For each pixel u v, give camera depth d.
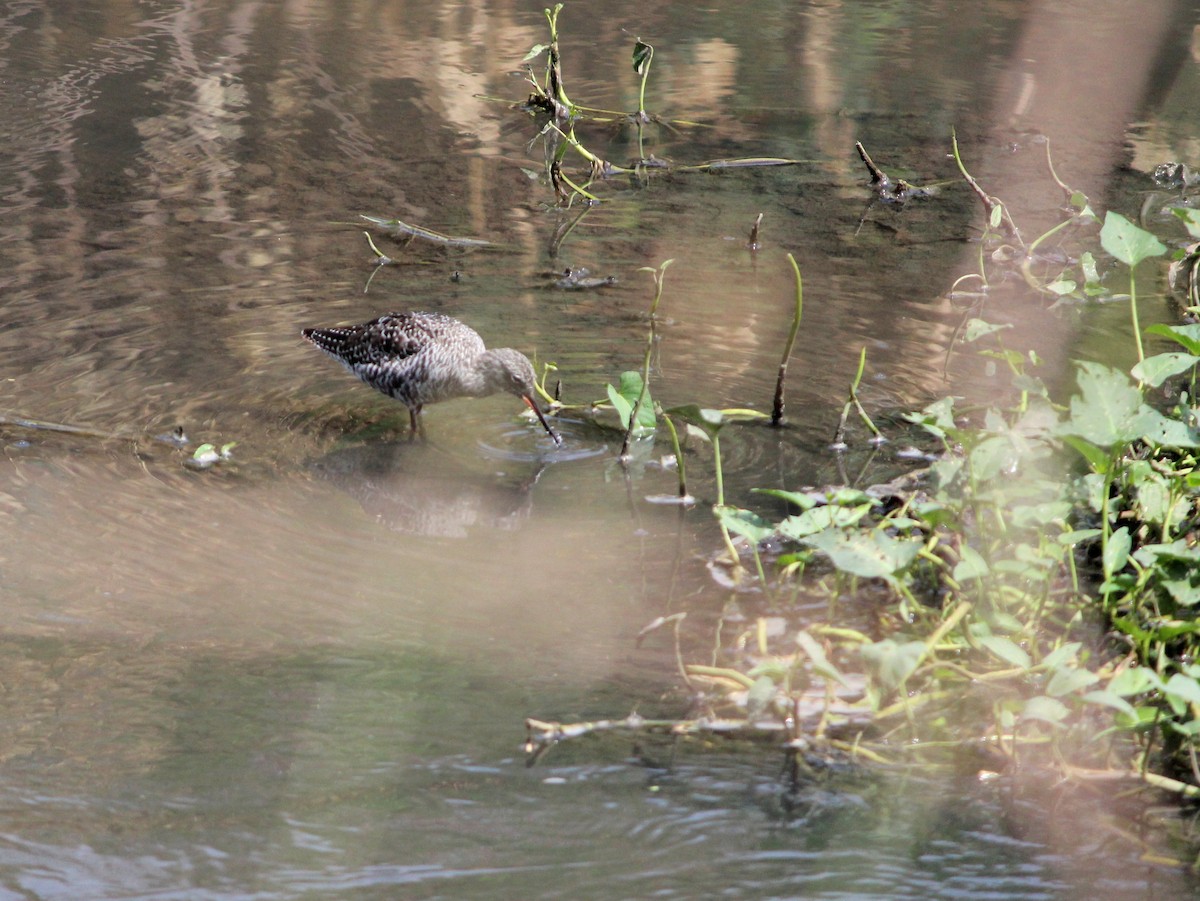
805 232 18.27
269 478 12.27
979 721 8.80
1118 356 14.45
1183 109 23.03
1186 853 7.61
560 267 17.05
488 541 11.22
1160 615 9.42
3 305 15.41
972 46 26.58
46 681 9.05
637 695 9.03
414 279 16.59
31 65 24.09
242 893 7.19
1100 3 29.30
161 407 13.47
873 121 22.81
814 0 29.61
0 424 12.83
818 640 9.66
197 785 8.06
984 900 7.23
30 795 7.94
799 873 7.43
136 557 10.73
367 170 20.33
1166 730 8.66
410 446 13.12
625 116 22.97
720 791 8.11
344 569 10.67
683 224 18.52
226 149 20.81
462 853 7.54
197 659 9.36
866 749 8.52
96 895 7.16
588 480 12.43
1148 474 10.30
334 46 26.12
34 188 18.97
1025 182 20.08
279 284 16.36
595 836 7.71
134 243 17.36
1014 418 12.61
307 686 9.07
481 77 24.77
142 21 27.08
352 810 7.88
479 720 8.73
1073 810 7.98
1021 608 9.87
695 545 11.19
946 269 17.02
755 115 23.11
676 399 13.64
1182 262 16.64
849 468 12.40
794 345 14.91
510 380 13.33
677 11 28.92
